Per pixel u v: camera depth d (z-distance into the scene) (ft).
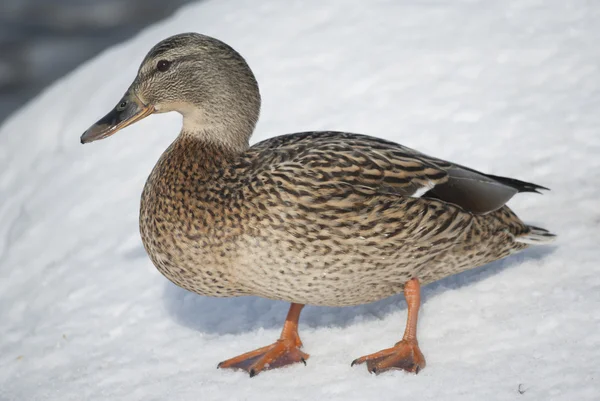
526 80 43.68
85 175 45.44
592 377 25.17
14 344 35.65
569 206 35.58
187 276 29.04
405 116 42.65
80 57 105.91
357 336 30.42
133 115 31.30
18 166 49.47
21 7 119.34
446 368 27.25
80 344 34.12
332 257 27.71
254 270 28.07
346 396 26.63
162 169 29.91
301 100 44.88
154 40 52.06
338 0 51.49
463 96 43.24
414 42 47.14
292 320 30.48
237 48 49.39
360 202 27.76
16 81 100.94
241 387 28.43
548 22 47.26
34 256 41.55
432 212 28.32
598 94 42.01
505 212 30.35
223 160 29.48
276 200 27.58
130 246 39.63
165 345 32.53
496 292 30.76
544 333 27.81
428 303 31.07
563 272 31.14
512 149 39.73
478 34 47.03
